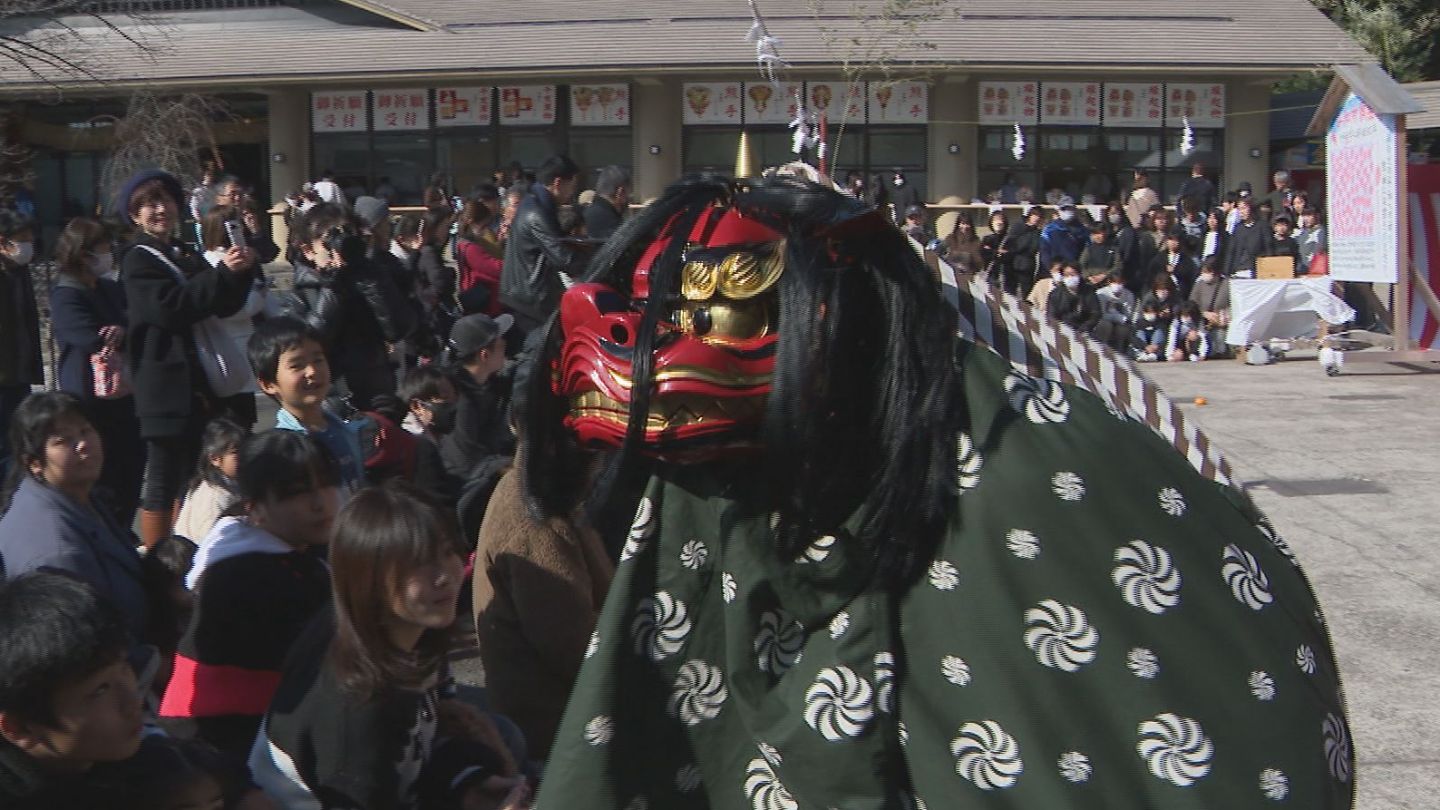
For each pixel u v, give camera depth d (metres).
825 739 1.67
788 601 1.72
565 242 2.07
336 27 23.48
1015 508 1.64
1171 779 1.60
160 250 5.48
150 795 2.44
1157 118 21.72
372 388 6.24
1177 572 1.65
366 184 22.58
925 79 20.67
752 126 21.53
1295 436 9.17
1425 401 10.46
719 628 1.78
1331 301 13.55
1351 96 12.11
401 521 2.60
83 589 2.40
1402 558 6.20
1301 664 1.69
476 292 8.79
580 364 1.79
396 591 2.58
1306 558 6.24
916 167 21.64
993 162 21.83
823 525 1.68
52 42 15.66
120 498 5.97
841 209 1.71
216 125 23.31
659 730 1.76
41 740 2.34
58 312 5.85
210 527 4.25
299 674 2.72
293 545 3.17
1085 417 1.70
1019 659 1.62
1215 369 12.98
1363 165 12.01
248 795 2.64
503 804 2.71
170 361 5.44
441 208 9.62
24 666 2.29
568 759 1.72
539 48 21.78
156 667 3.15
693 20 22.52
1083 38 21.72
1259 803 1.61
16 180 15.26
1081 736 1.61
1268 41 21.77
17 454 3.54
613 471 1.81
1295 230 17.31
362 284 6.14
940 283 1.82
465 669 4.55
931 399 1.67
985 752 1.63
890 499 1.66
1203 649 1.64
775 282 1.69
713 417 1.70
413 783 2.76
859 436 1.68
